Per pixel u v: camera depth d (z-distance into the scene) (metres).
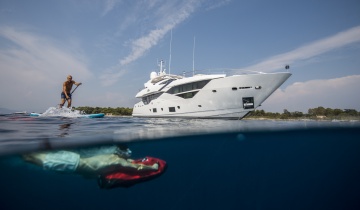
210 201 8.60
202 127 9.81
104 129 8.27
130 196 7.62
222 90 19.28
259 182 11.10
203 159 10.19
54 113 14.85
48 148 4.81
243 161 10.84
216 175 10.52
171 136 7.68
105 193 7.09
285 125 9.91
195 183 9.77
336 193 10.29
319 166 12.09
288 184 11.10
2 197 6.45
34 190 6.50
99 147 5.79
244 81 18.62
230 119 19.77
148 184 7.95
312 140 10.20
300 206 8.70
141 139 6.99
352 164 12.37
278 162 11.39
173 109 22.33
